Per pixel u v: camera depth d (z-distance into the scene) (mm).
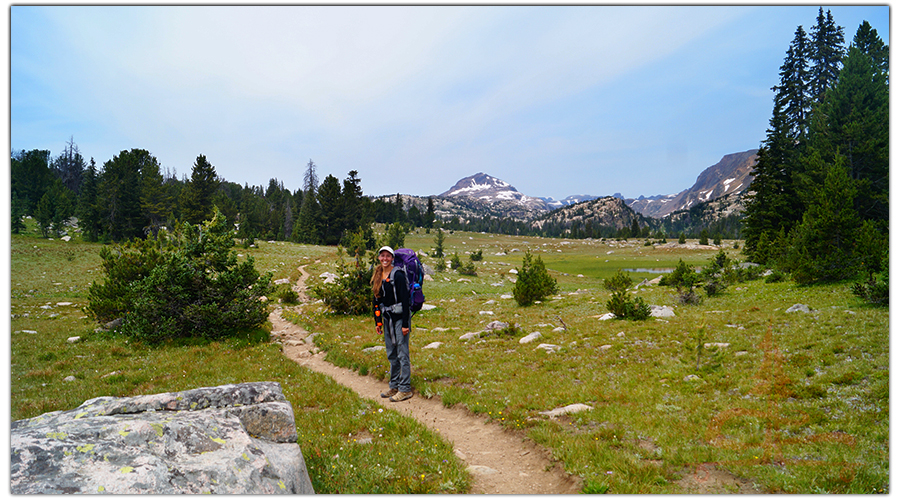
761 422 7078
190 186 103438
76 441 3850
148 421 4383
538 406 8836
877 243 25500
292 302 34031
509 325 18109
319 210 119500
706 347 12156
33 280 43750
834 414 7316
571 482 5793
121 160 94625
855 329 12898
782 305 20328
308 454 6152
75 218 119375
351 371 13109
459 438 7785
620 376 10703
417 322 22578
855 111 43844
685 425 7156
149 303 16797
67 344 16188
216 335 17625
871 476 5199
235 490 3828
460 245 153375
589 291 39844
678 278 35094
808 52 57188
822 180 43625
